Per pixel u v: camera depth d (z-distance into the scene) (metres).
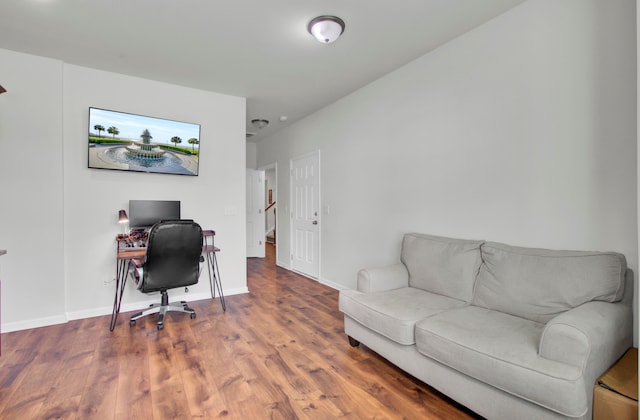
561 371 1.27
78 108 3.07
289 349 2.42
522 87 2.19
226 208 3.87
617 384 1.34
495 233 2.35
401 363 1.95
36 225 2.86
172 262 2.82
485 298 2.10
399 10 2.25
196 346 2.46
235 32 2.52
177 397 1.82
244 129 3.98
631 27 1.72
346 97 3.95
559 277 1.80
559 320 1.40
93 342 2.53
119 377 2.02
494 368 1.43
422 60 2.93
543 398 1.28
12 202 2.78
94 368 2.13
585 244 1.90
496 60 2.34
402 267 2.71
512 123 2.24
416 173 3.00
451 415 1.67
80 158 3.08
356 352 2.38
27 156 2.83
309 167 4.77
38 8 2.18
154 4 2.16
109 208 3.21
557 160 2.01
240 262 3.96
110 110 3.17
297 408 1.72
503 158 2.30
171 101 3.54
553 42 2.03
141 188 3.37
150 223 3.31
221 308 3.38
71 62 3.01
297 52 2.86
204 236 3.50
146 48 2.76
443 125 2.74
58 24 2.38
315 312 3.25
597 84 1.84
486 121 2.41
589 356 1.30
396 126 3.22
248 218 6.71
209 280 3.76
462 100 2.58
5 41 2.62
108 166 3.17
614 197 1.78
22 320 2.81
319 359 2.27
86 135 3.10
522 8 2.18
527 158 2.16
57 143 2.94
